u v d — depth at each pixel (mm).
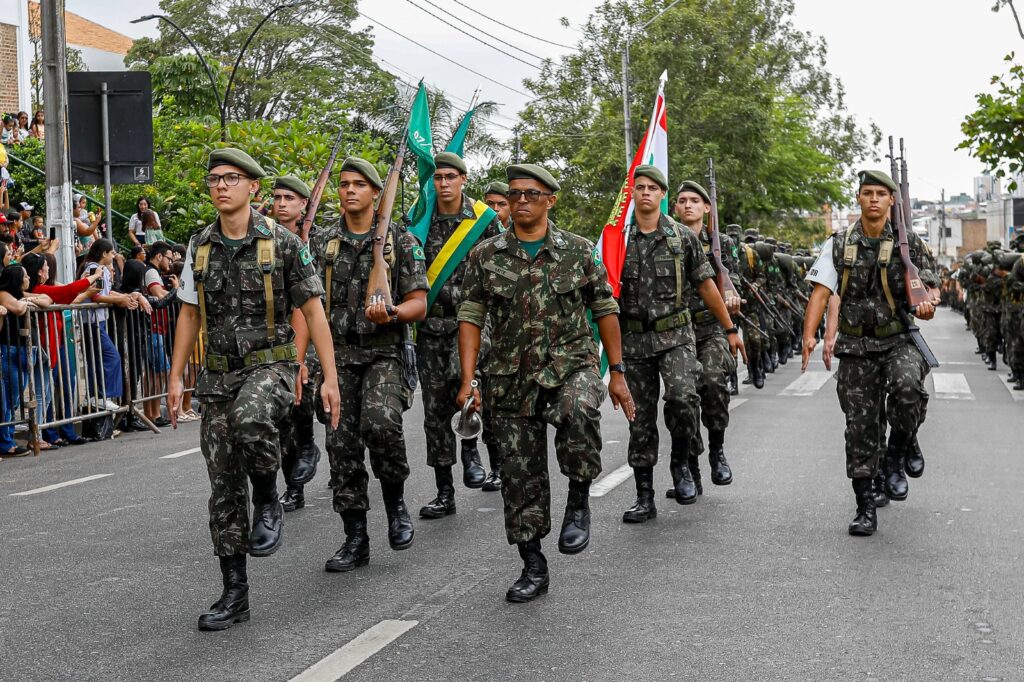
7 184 18375
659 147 9383
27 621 5270
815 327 7090
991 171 20656
